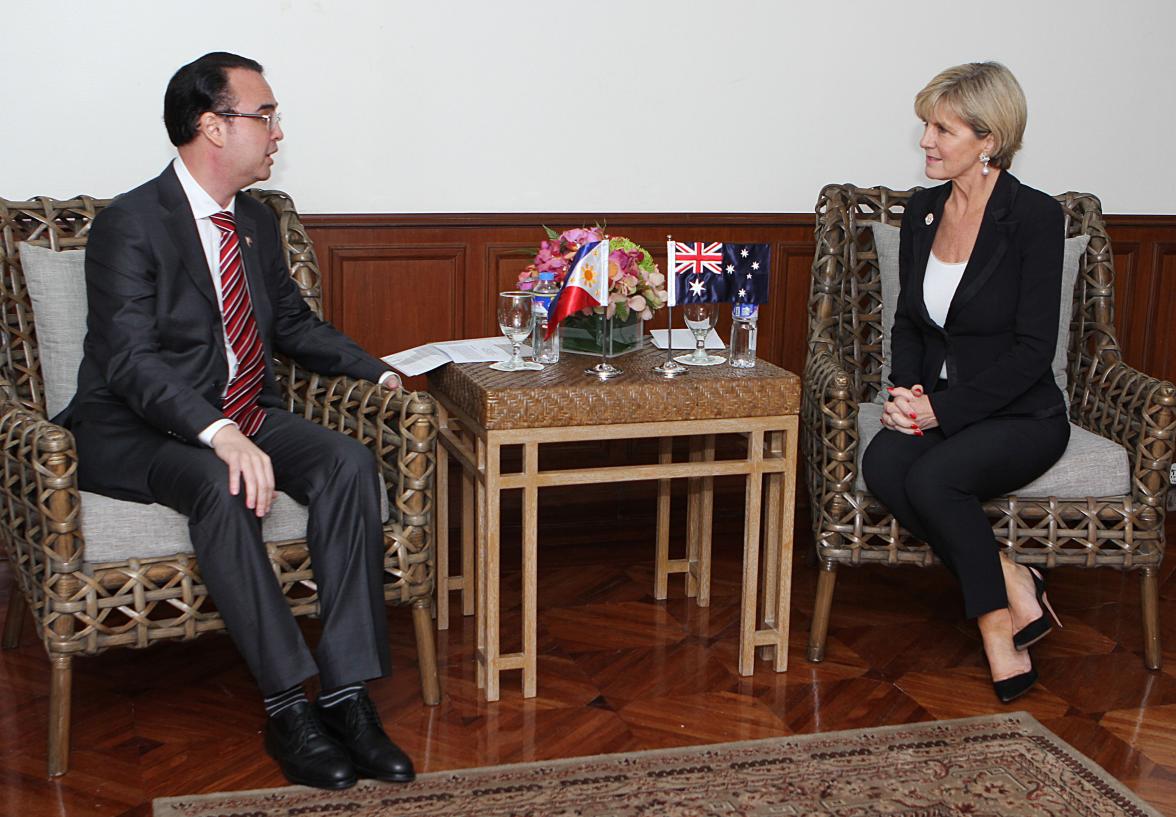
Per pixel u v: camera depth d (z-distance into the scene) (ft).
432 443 7.36
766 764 7.02
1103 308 9.32
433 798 6.59
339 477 6.97
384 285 9.95
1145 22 11.23
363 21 9.45
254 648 6.72
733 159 10.57
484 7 9.70
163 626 6.84
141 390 6.88
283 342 8.09
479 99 9.86
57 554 6.56
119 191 9.23
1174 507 11.97
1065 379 9.31
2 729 7.35
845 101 10.72
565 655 8.57
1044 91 11.12
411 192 9.87
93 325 7.30
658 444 11.03
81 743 7.19
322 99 9.50
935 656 8.68
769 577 8.42
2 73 8.79
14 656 8.41
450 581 9.20
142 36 9.03
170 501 6.88
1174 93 11.46
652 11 10.08
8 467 6.91
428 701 7.73
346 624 6.92
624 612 9.43
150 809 6.48
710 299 8.05
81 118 9.03
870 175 10.94
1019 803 6.63
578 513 10.93
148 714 7.59
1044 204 8.34
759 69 10.44
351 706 6.94
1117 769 7.11
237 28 9.21
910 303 8.77
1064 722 7.69
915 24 10.73
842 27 10.56
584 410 7.49
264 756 7.07
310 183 9.61
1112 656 8.75
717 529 11.34
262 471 6.68
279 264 8.01
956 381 8.53
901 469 8.15
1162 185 11.66
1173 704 7.99
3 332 7.88
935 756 7.15
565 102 10.05
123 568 6.73
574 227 10.27
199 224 7.48
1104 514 8.28
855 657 8.64
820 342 9.09
